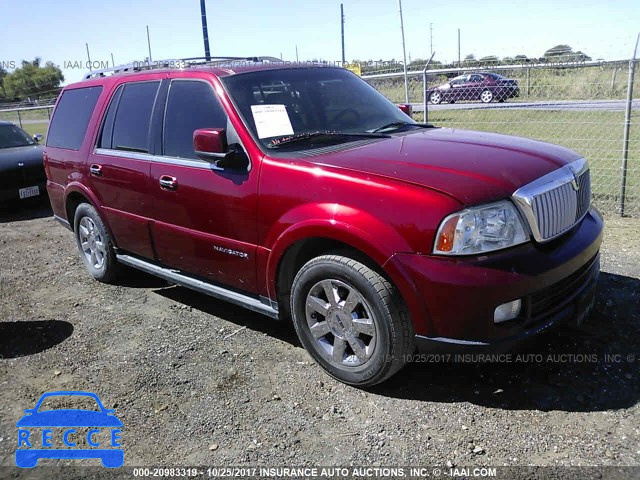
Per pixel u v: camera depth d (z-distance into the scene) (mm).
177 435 3082
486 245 2852
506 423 2986
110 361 3951
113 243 5156
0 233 7945
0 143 9773
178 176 4055
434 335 2959
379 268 3086
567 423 2947
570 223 3320
